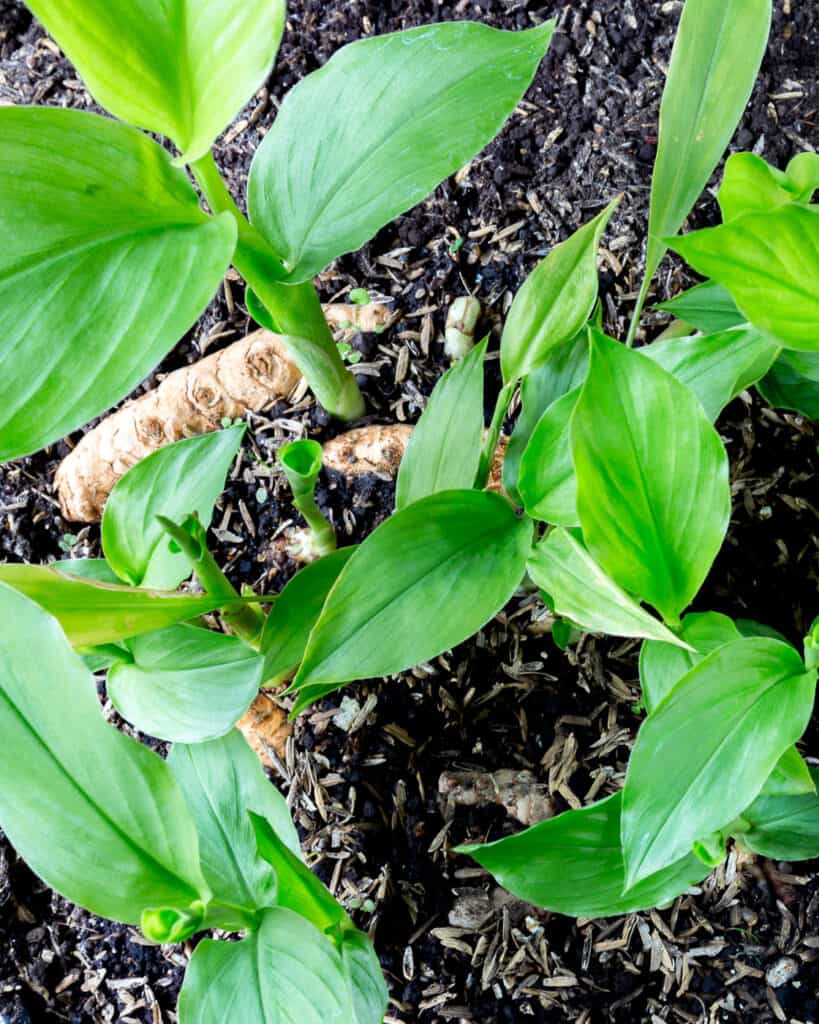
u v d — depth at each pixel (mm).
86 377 287
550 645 427
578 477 296
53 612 295
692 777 307
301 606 356
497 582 323
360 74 347
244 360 444
